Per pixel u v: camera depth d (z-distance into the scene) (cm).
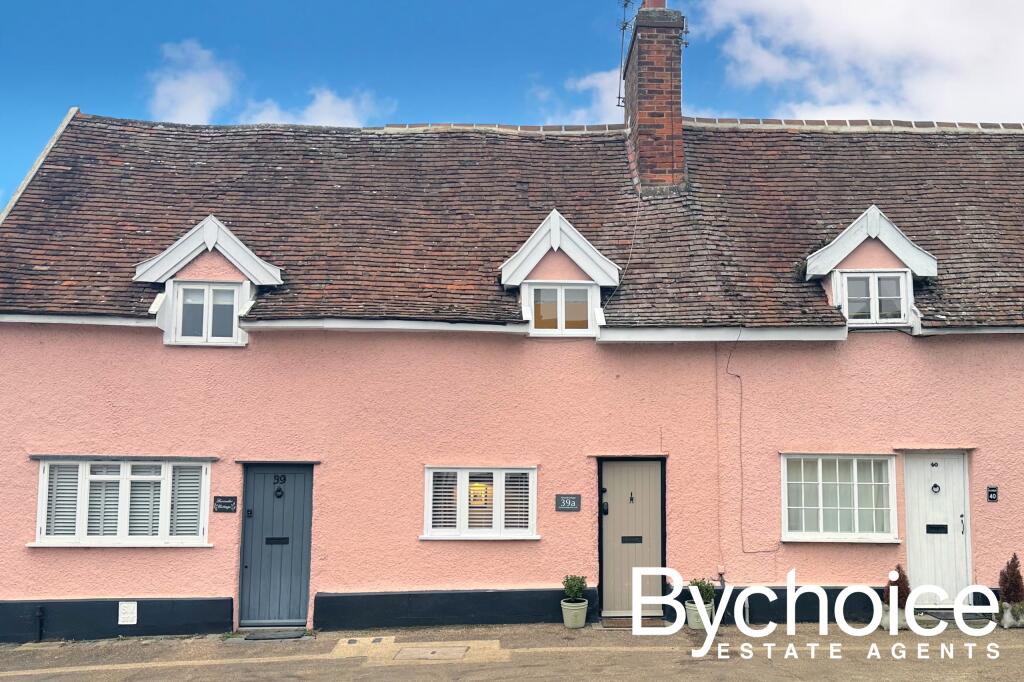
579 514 1136
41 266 1152
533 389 1151
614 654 970
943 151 1423
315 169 1379
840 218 1281
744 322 1104
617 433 1148
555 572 1129
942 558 1137
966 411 1141
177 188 1320
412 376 1145
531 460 1141
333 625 1101
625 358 1155
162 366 1124
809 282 1177
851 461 1144
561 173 1391
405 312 1115
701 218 1259
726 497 1134
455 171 1384
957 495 1145
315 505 1120
